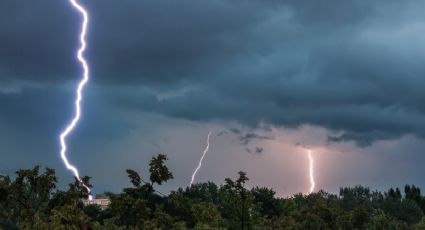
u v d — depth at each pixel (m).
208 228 25.36
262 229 32.06
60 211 19.41
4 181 19.98
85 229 20.64
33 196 21.47
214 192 65.19
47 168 20.62
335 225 38.62
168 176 19.56
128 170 19.44
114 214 19.50
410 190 114.81
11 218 20.69
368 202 94.25
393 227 46.78
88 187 21.05
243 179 30.58
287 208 69.94
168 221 20.47
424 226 50.31
